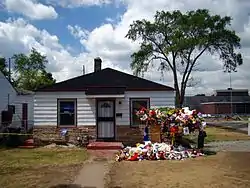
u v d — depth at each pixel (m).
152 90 18.73
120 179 10.21
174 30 47.62
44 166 12.50
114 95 18.28
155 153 14.07
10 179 10.26
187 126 15.64
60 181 9.99
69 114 18.77
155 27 47.94
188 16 47.06
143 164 12.85
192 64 47.78
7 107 24.52
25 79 53.47
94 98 18.66
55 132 18.58
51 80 55.66
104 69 19.08
